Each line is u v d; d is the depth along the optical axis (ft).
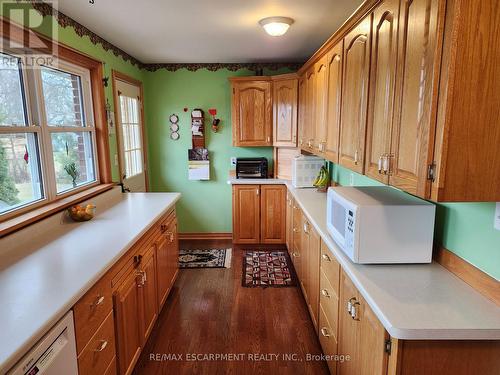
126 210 8.76
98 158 10.18
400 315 4.01
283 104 13.47
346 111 7.09
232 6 7.61
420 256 5.41
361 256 5.37
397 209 5.27
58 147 8.27
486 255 4.46
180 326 8.63
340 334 5.97
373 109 5.58
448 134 3.55
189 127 14.82
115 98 11.14
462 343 3.92
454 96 3.49
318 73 9.77
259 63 14.39
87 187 9.40
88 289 4.73
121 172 11.63
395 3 4.64
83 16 8.21
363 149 5.99
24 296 4.32
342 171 10.89
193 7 7.63
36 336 3.59
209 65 14.40
